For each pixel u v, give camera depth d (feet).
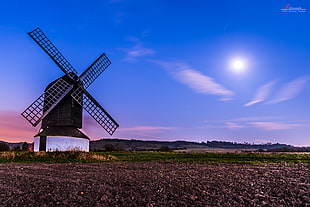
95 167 78.64
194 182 51.47
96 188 45.09
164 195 40.04
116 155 126.41
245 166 84.74
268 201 37.76
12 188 45.34
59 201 37.04
